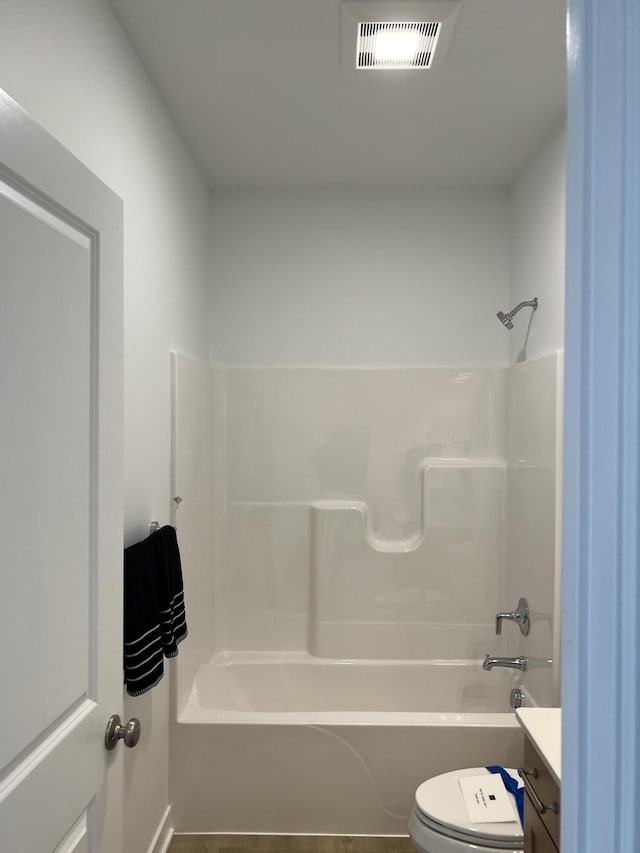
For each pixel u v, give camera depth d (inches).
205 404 129.2
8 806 39.4
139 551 76.8
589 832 23.3
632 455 21.9
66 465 47.6
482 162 123.0
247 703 134.0
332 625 136.4
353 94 97.3
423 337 138.2
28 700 42.1
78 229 49.9
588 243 23.2
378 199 138.1
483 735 105.9
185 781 106.5
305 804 106.6
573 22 24.6
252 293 138.6
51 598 45.4
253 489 138.2
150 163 92.7
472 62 88.5
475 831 77.4
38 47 56.8
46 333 44.5
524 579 121.3
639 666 21.8
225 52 85.9
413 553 136.2
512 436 131.0
